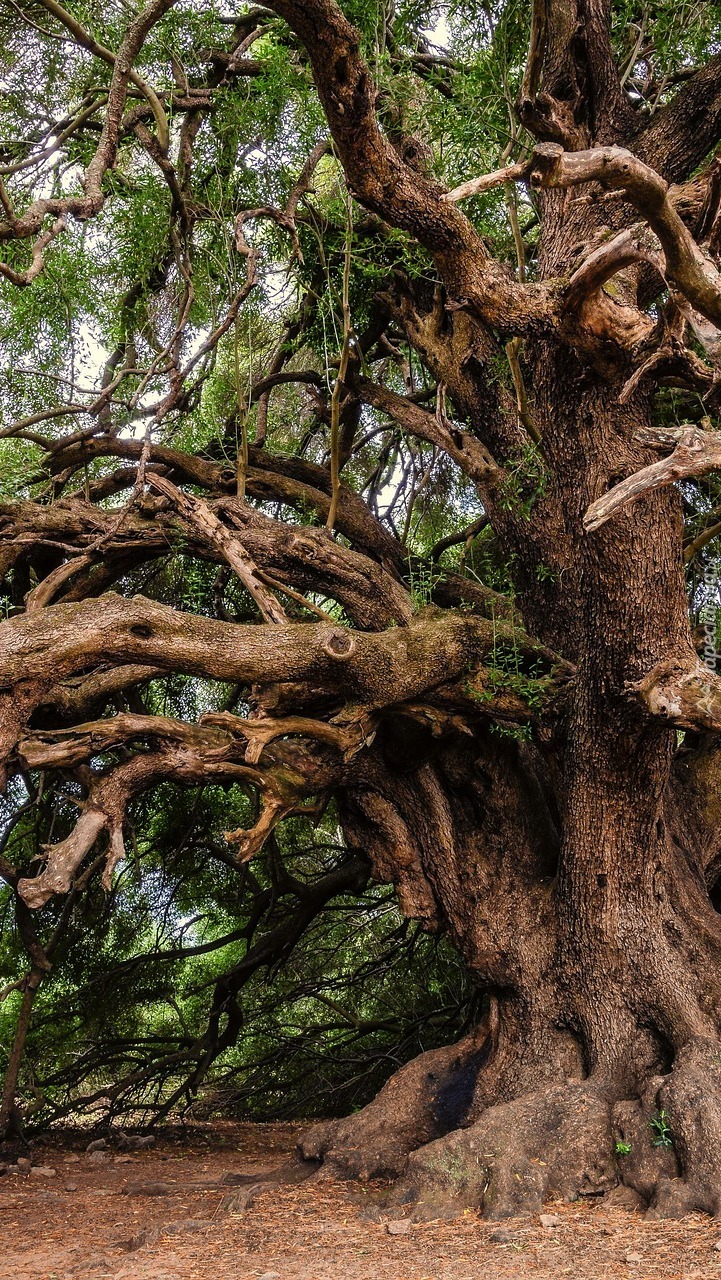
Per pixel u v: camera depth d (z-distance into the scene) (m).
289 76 9.23
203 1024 16.36
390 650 8.25
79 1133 13.59
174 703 13.80
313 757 9.05
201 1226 7.37
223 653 7.80
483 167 8.70
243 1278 5.89
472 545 11.59
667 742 8.16
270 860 13.95
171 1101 13.76
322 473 11.73
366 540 11.30
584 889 8.55
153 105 8.66
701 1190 6.75
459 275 6.51
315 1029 15.34
